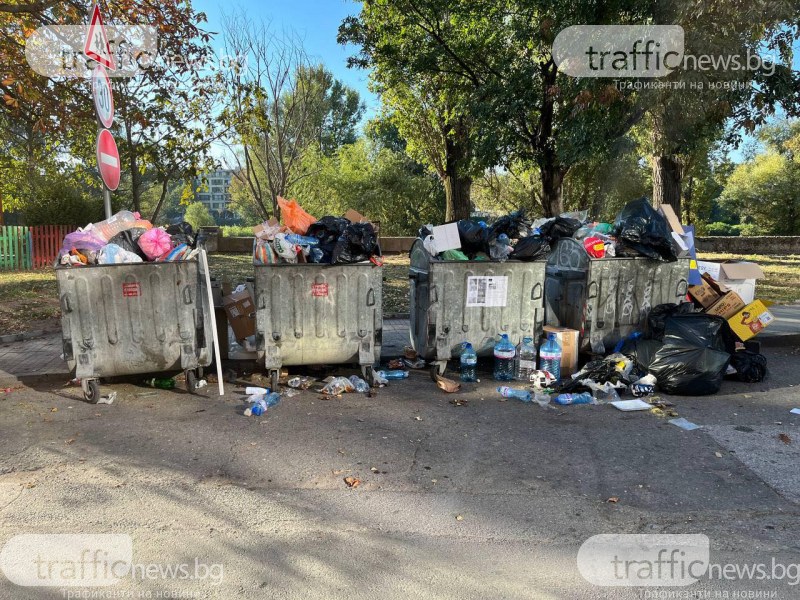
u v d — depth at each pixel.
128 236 5.43
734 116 10.19
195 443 4.23
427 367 6.29
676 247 6.20
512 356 5.75
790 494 3.43
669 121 10.90
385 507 3.31
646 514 3.22
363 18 16.19
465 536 3.00
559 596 2.52
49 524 3.12
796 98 9.66
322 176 30.88
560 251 6.34
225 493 3.48
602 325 5.98
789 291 11.80
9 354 6.64
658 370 5.39
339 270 5.36
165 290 5.15
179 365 5.28
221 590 2.55
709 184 34.72
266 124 12.98
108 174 5.70
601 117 10.64
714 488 3.52
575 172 21.09
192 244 5.49
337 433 4.44
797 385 5.66
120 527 3.09
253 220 41.78
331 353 5.48
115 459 3.96
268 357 5.32
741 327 6.10
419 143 21.66
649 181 24.06
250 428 4.54
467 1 13.51
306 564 2.75
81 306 4.98
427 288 5.74
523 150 13.89
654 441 4.25
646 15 9.76
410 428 4.55
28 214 18.05
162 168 13.17
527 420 4.73
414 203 32.25
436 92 17.92
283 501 3.38
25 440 4.29
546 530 3.06
